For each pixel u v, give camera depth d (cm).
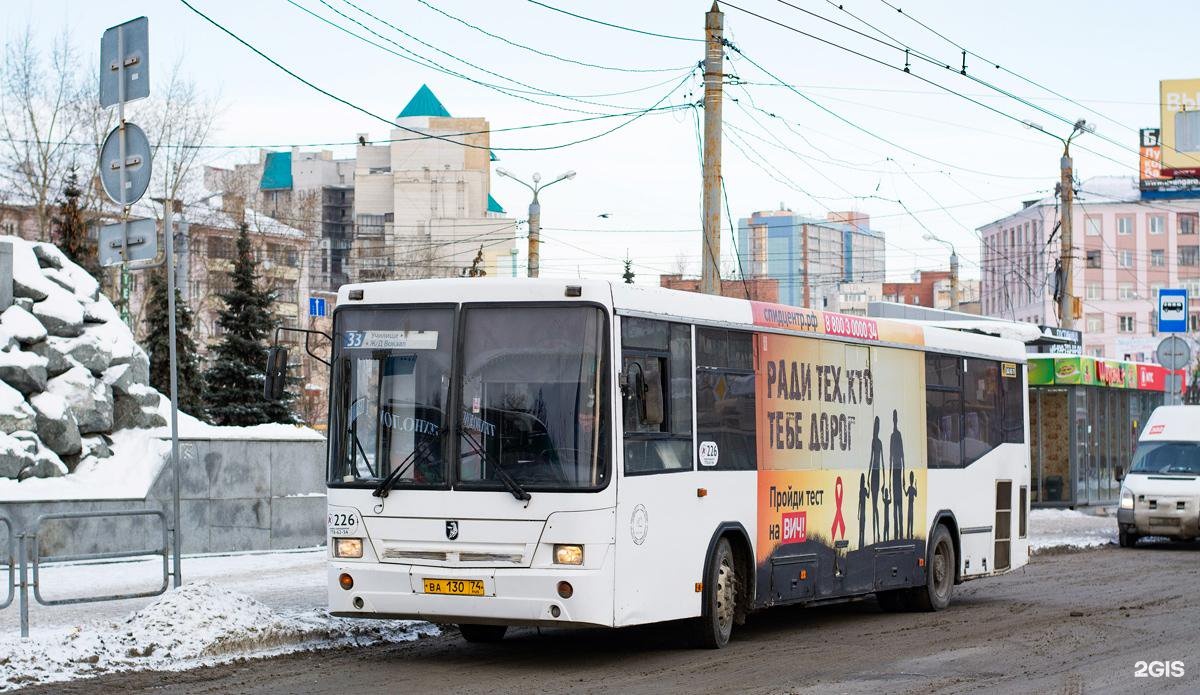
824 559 1525
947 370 1834
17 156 4888
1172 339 3198
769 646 1379
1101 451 4197
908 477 1716
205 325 6203
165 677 1130
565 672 1184
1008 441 1984
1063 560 2583
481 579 1164
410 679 1138
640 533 1206
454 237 11419
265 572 1977
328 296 8825
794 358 1493
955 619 1655
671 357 1280
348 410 1227
